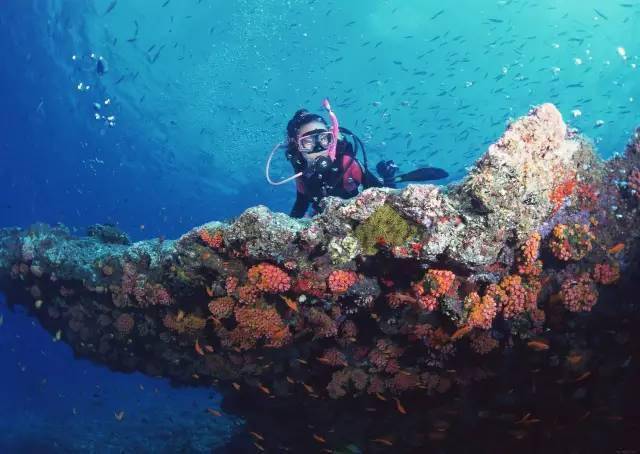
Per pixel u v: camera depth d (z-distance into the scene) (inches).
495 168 111.9
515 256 125.9
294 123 221.0
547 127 119.4
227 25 775.1
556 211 129.2
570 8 768.3
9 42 770.8
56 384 1016.2
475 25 814.5
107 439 492.4
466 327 120.3
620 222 137.3
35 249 229.3
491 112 972.6
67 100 930.1
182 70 857.5
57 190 1352.1
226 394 231.0
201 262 159.3
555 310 130.8
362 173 225.5
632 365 135.6
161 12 735.7
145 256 195.9
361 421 179.5
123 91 901.2
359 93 939.3
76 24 743.1
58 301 237.0
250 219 141.5
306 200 229.6
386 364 152.5
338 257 134.0
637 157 143.3
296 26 791.7
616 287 134.0
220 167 1143.6
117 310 213.5
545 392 138.9
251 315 154.9
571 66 860.6
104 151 1119.0
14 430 571.8
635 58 811.4
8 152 1102.4
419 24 810.2
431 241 118.6
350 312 152.5
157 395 801.6
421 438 166.4
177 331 188.4
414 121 997.8
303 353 171.2
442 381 145.8
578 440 143.0
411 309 137.3
